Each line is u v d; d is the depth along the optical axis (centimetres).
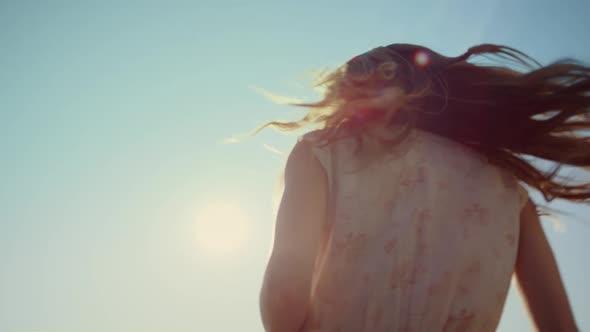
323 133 117
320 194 112
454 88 126
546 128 122
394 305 108
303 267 101
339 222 110
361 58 130
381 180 114
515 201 122
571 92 123
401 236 110
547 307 117
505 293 117
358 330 107
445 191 116
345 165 114
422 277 110
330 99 131
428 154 119
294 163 115
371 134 117
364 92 122
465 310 111
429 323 108
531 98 123
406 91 123
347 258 109
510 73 131
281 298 97
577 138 126
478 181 120
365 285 108
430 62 129
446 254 111
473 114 123
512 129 122
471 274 112
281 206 110
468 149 124
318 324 107
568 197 127
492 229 116
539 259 122
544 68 125
